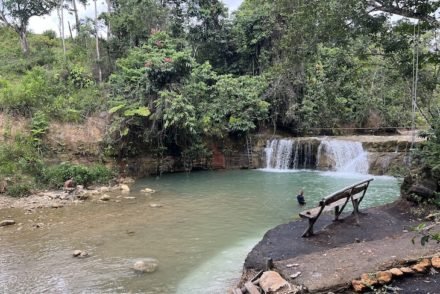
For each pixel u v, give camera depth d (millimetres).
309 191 15875
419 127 26656
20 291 7105
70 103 20891
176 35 26953
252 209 13133
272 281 6039
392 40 11812
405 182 10383
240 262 8359
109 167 19172
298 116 25125
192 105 21062
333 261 6637
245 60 28312
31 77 21984
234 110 23250
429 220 8734
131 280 7512
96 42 26109
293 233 8703
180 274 7773
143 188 17141
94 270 8031
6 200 14273
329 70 16094
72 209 13297
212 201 14422
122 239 10070
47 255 8953
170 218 12086
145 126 20406
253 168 23125
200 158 22250
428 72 14164
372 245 7285
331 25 11070
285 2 15141
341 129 26594
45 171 16438
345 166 20781
